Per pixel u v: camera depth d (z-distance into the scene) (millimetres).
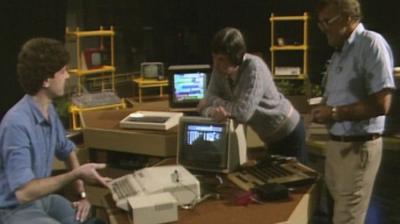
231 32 2271
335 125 2230
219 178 2309
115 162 3082
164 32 5551
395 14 5012
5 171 1907
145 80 4312
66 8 4402
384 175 4199
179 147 2479
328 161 2301
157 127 2836
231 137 2355
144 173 2168
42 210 2029
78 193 2283
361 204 2236
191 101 3342
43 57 1933
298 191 2123
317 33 4945
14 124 1879
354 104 2094
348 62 2158
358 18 2141
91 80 4672
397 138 4602
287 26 5164
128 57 5359
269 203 1995
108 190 2299
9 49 4125
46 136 2045
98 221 2141
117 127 2977
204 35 5648
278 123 2570
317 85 4703
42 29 4227
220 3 5617
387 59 2070
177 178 2064
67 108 3848
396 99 4512
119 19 5273
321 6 2148
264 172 2311
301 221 1959
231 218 1849
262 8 5535
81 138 3318
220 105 2432
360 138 2174
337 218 2291
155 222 1808
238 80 2396
